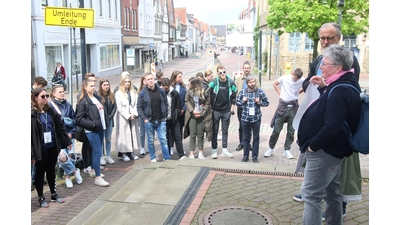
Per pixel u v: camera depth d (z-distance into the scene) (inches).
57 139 200.8
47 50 847.1
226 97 288.5
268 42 1272.1
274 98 666.8
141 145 312.5
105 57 1285.7
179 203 173.6
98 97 247.6
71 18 259.9
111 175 260.1
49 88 834.8
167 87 277.6
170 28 2802.7
